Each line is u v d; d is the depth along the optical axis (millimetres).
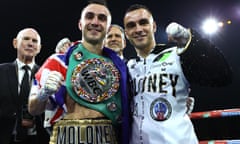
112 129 2543
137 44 2703
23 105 3859
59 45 3828
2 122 3830
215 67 2406
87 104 2500
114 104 2574
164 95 2523
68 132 2438
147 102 2576
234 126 3262
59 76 2328
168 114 2492
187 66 2492
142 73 2680
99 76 2574
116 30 4055
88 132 2434
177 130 2445
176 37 2471
